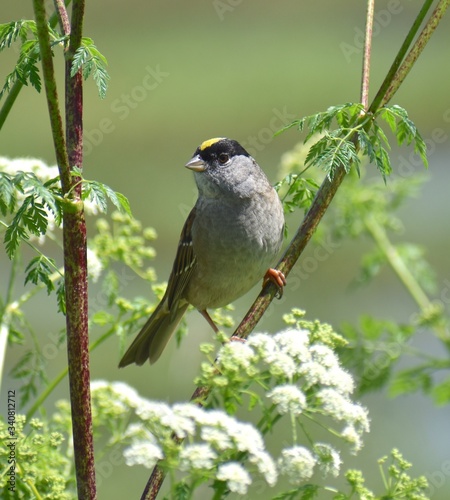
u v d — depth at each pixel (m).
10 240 4.87
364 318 8.94
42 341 14.74
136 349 9.10
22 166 7.43
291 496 4.84
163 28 29.02
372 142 6.24
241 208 9.23
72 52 4.95
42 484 5.51
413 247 10.60
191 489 4.56
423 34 6.22
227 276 9.47
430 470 11.77
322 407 5.06
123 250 7.80
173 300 9.64
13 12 27.75
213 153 9.25
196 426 5.17
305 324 5.64
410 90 25.27
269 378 5.31
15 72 5.58
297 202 6.88
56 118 4.51
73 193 4.70
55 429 6.25
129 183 21.66
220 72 26.08
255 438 4.58
